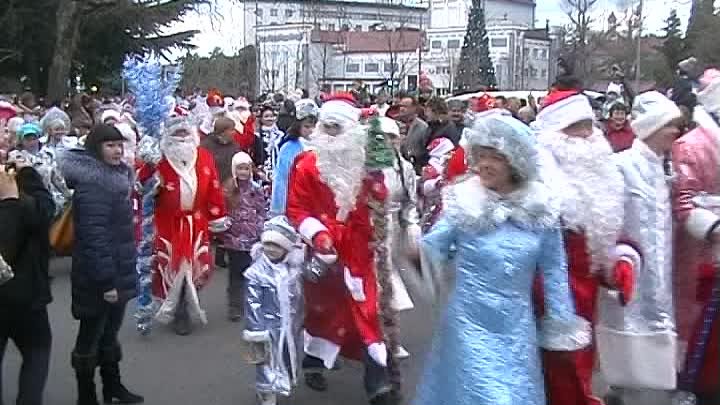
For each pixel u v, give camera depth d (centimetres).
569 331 485
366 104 1720
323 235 650
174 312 923
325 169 665
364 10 6406
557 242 482
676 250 638
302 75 5759
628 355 619
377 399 664
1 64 3253
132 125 1124
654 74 4269
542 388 479
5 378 774
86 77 3447
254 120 1784
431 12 7606
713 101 647
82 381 660
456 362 469
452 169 765
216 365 815
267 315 679
